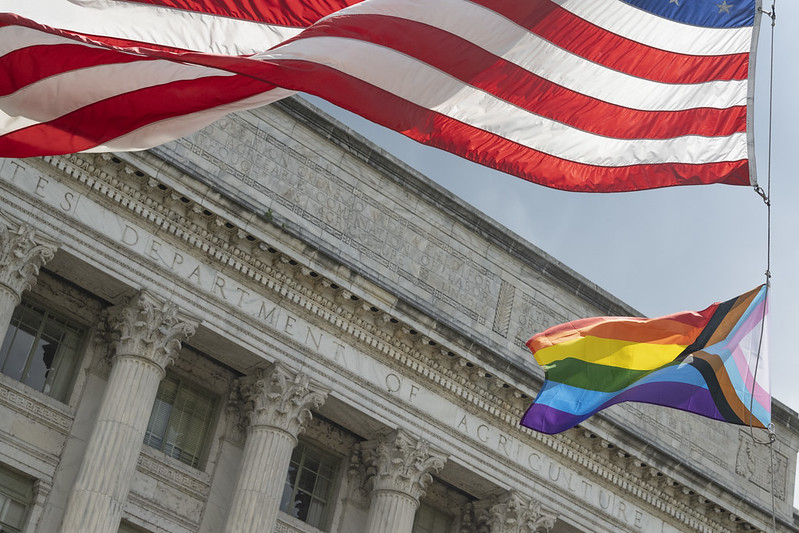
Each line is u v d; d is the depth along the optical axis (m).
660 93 39.09
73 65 36.59
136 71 36.88
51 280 65.75
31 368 64.75
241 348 67.69
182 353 69.12
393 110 36.59
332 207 74.19
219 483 68.12
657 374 49.88
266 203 71.19
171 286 66.00
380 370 72.44
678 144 38.81
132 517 64.50
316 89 35.41
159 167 65.38
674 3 39.62
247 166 71.31
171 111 37.47
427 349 73.56
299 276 69.75
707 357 49.34
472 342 74.19
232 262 68.06
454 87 37.16
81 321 66.62
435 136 37.19
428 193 78.62
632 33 38.97
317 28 36.34
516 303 81.44
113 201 65.06
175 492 66.69
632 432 80.81
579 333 51.31
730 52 39.44
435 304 76.94
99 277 64.69
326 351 70.56
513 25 37.81
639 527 82.69
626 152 38.50
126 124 37.59
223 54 37.72
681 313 50.88
